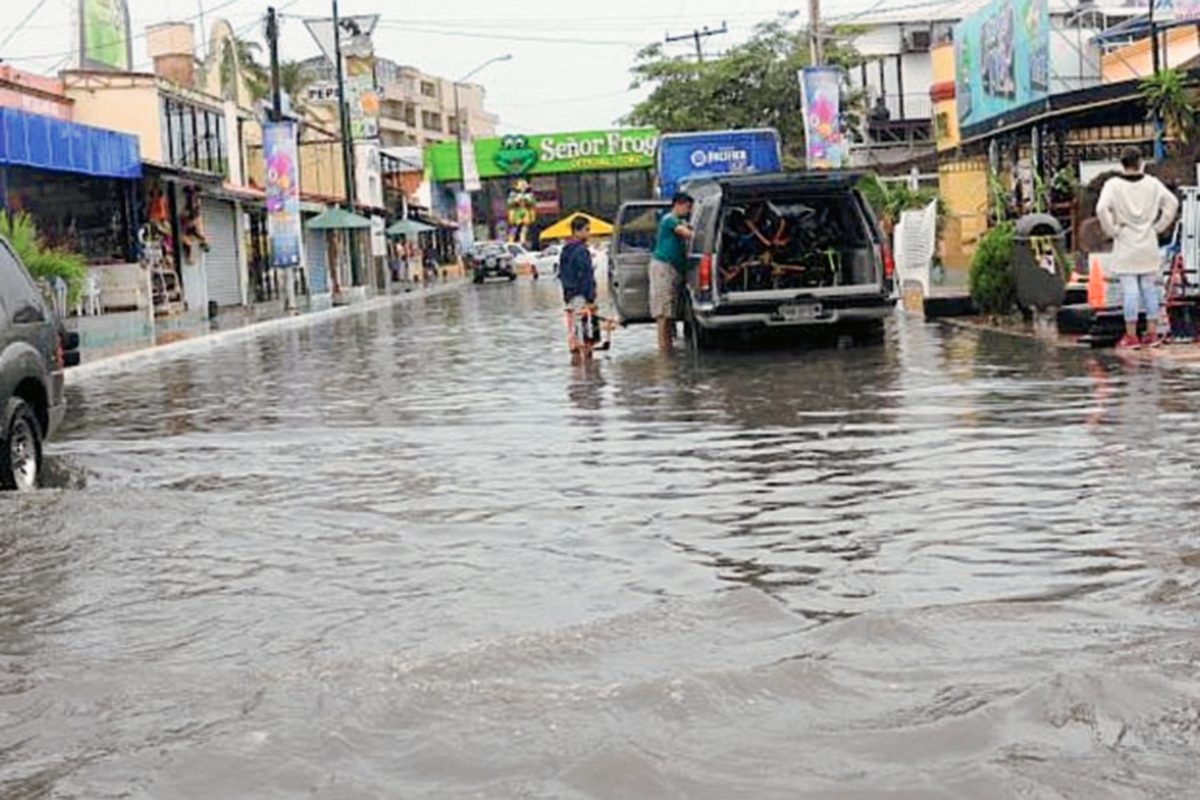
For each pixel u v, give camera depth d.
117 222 36.03
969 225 35.88
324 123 64.31
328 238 55.94
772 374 14.73
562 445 10.51
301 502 8.57
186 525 7.80
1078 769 3.72
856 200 17.44
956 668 4.72
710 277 17.08
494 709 4.45
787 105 61.16
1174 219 14.82
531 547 7.05
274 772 3.99
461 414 12.83
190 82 49.47
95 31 40.69
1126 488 7.77
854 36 58.66
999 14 28.16
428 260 73.81
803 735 4.12
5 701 4.86
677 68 62.62
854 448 9.62
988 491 7.90
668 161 28.09
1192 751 3.85
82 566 6.89
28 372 9.53
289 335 27.95
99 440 12.37
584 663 5.01
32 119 27.88
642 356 17.73
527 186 85.44
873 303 17.11
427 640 5.44
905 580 6.08
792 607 5.73
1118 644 4.94
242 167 48.28
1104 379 12.65
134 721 4.56
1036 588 5.83
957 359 15.21
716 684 4.56
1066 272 18.64
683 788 3.72
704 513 7.72
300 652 5.35
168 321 33.88
